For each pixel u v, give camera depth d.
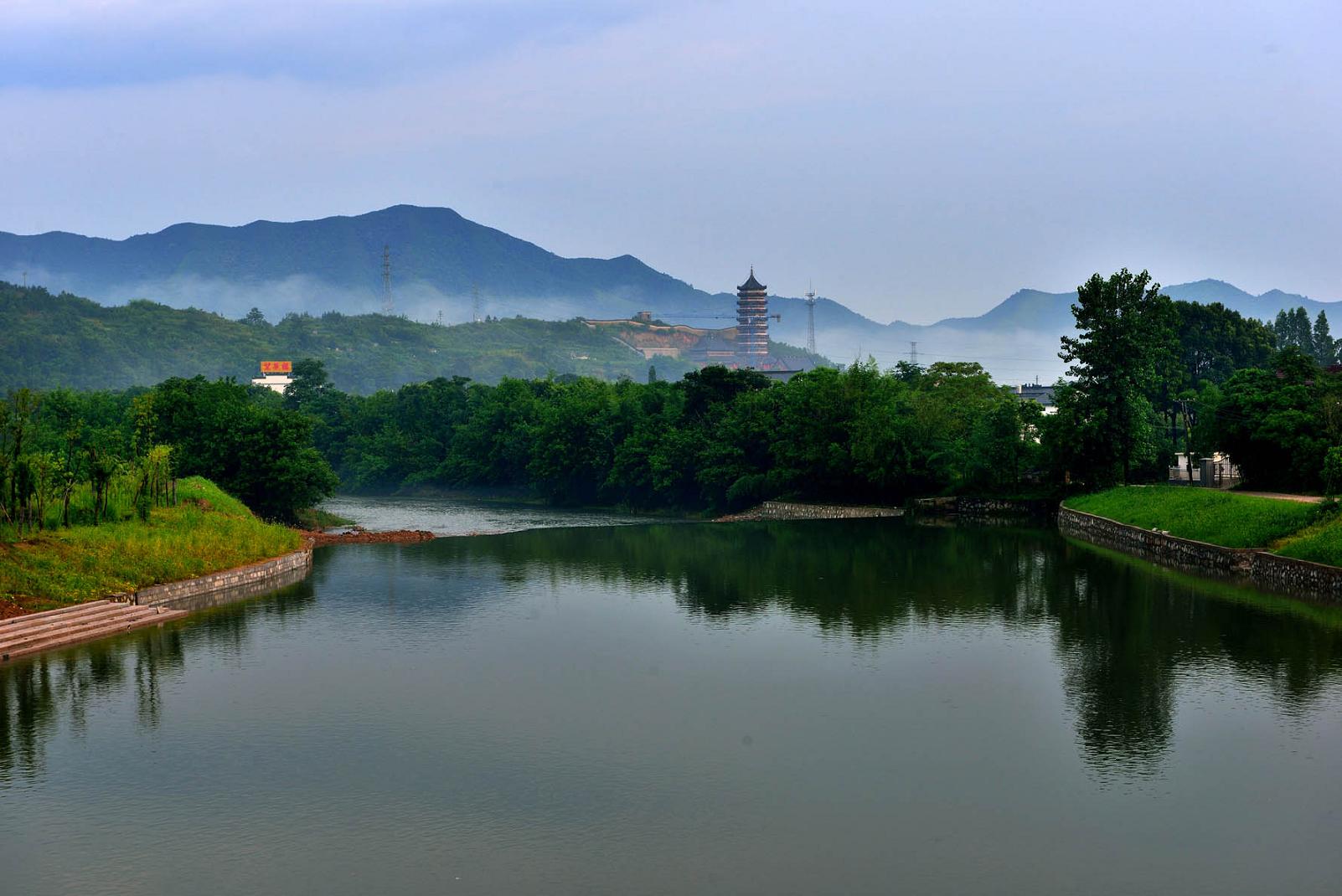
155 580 59.84
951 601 60.78
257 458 106.75
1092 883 26.02
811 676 44.28
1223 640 49.88
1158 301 106.44
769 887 25.89
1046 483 116.56
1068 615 56.31
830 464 124.44
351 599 62.03
